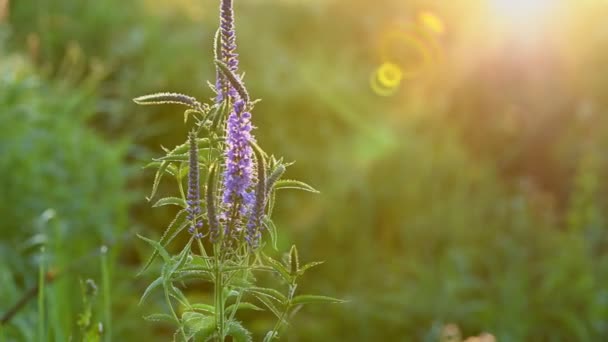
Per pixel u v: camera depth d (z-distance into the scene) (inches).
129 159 175.8
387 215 184.2
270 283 82.7
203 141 56.3
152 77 187.9
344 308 154.7
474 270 174.9
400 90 218.8
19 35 196.2
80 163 138.2
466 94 225.5
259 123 187.5
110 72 193.6
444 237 179.6
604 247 179.6
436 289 160.7
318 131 193.0
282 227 165.8
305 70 206.7
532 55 231.1
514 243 178.1
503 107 225.5
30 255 117.5
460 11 235.5
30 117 135.9
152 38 199.0
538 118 224.1
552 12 234.2
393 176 189.0
